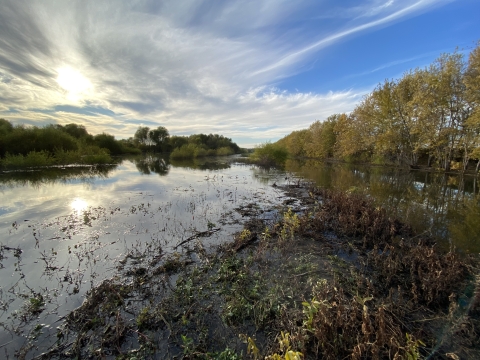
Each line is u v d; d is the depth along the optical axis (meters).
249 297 4.06
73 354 3.07
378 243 6.16
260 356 2.79
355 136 31.39
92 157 30.16
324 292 3.68
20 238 6.68
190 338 3.12
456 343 3.08
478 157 19.03
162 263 5.33
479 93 17.64
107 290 4.24
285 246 5.96
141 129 68.88
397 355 2.50
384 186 15.06
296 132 58.31
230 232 7.19
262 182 16.95
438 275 4.00
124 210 9.45
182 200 11.17
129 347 3.17
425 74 22.08
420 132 22.38
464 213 9.09
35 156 24.70
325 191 12.33
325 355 2.83
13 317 3.70
